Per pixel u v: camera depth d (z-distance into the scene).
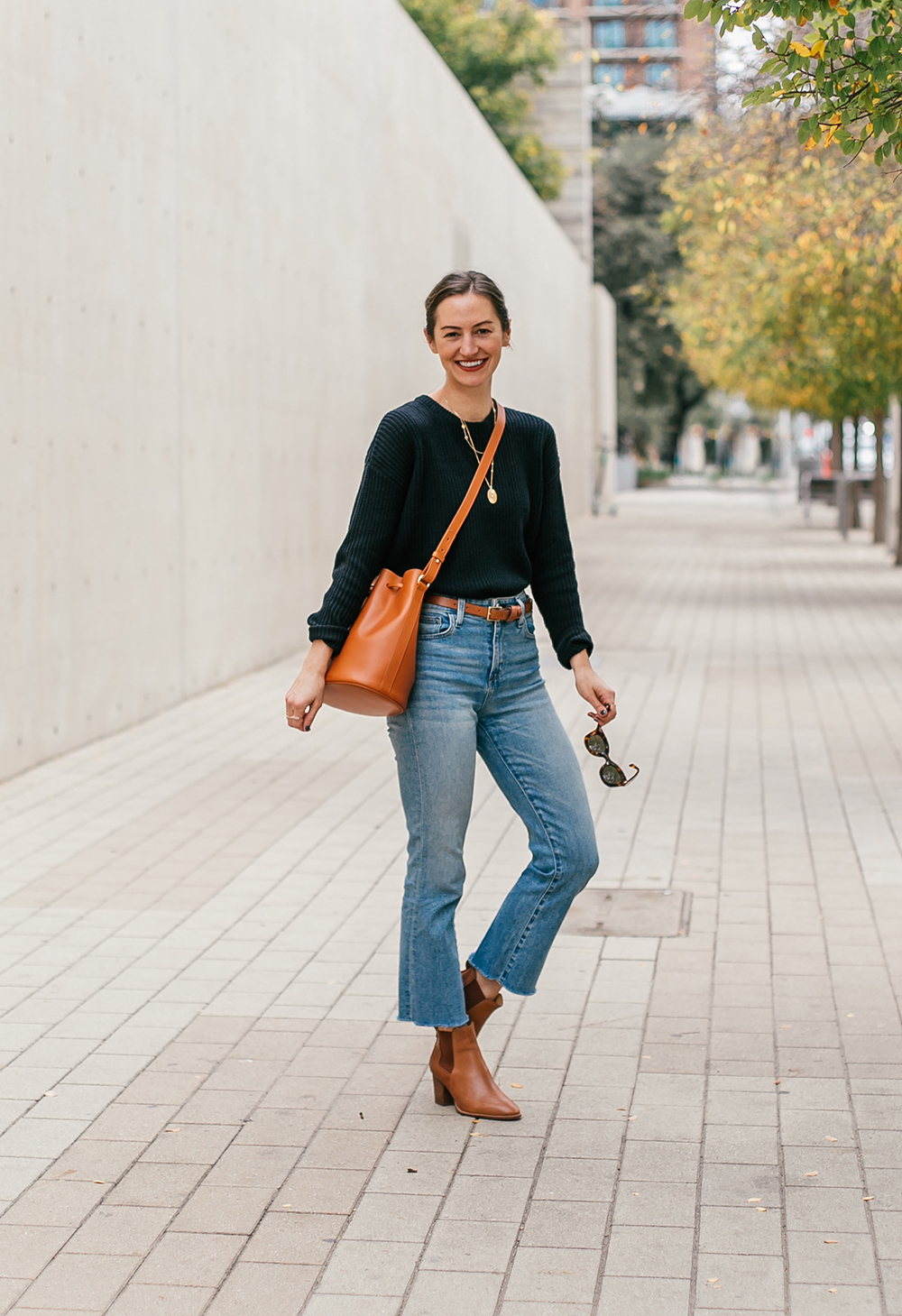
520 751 3.90
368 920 5.71
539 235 30.73
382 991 4.93
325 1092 4.12
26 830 7.18
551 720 3.94
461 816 3.87
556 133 40.72
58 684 8.86
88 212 9.05
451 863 3.89
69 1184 3.58
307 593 14.01
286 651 13.43
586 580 21.12
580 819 3.88
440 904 3.90
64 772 8.47
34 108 8.29
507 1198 3.49
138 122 9.80
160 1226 3.37
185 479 10.84
